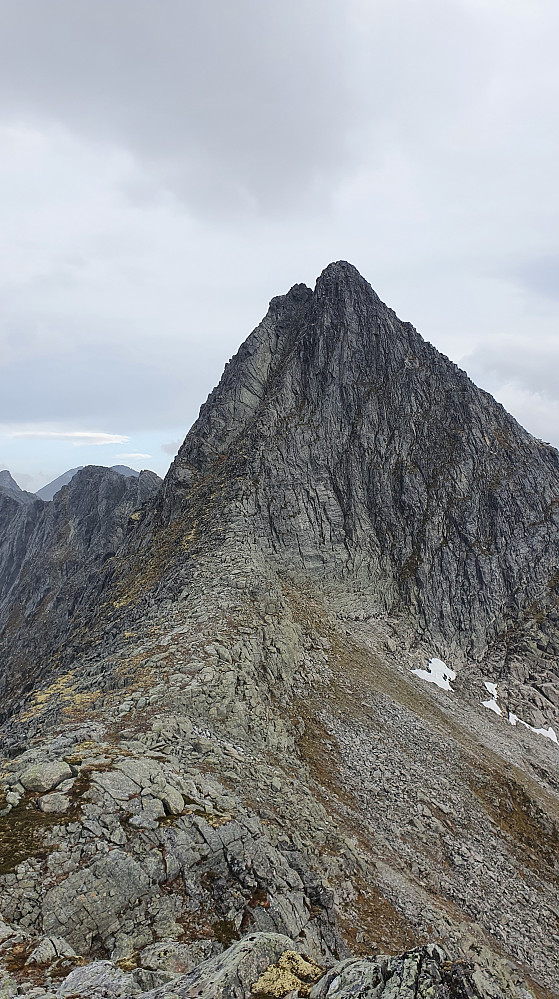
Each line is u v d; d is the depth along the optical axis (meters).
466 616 86.06
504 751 60.59
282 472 91.38
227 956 15.22
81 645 69.19
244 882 23.47
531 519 96.56
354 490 93.00
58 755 28.39
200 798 27.19
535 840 45.59
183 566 72.69
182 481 97.94
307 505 89.81
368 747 48.16
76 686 46.03
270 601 61.62
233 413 103.81
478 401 108.88
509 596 89.50
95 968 16.05
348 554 87.31
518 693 74.94
